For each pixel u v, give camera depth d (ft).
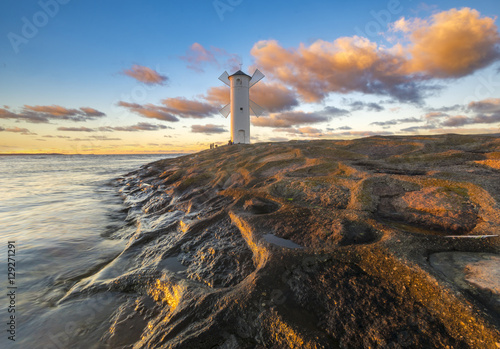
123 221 33.50
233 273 14.43
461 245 12.52
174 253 18.35
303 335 8.73
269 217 19.49
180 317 10.70
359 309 9.50
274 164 37.99
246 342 9.30
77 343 11.38
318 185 25.32
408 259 11.34
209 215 24.86
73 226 31.09
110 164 242.17
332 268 11.99
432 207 18.53
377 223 16.12
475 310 8.00
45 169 163.22
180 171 54.60
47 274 18.12
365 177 24.43
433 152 34.60
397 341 8.04
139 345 10.43
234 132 124.06
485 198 17.57
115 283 15.43
